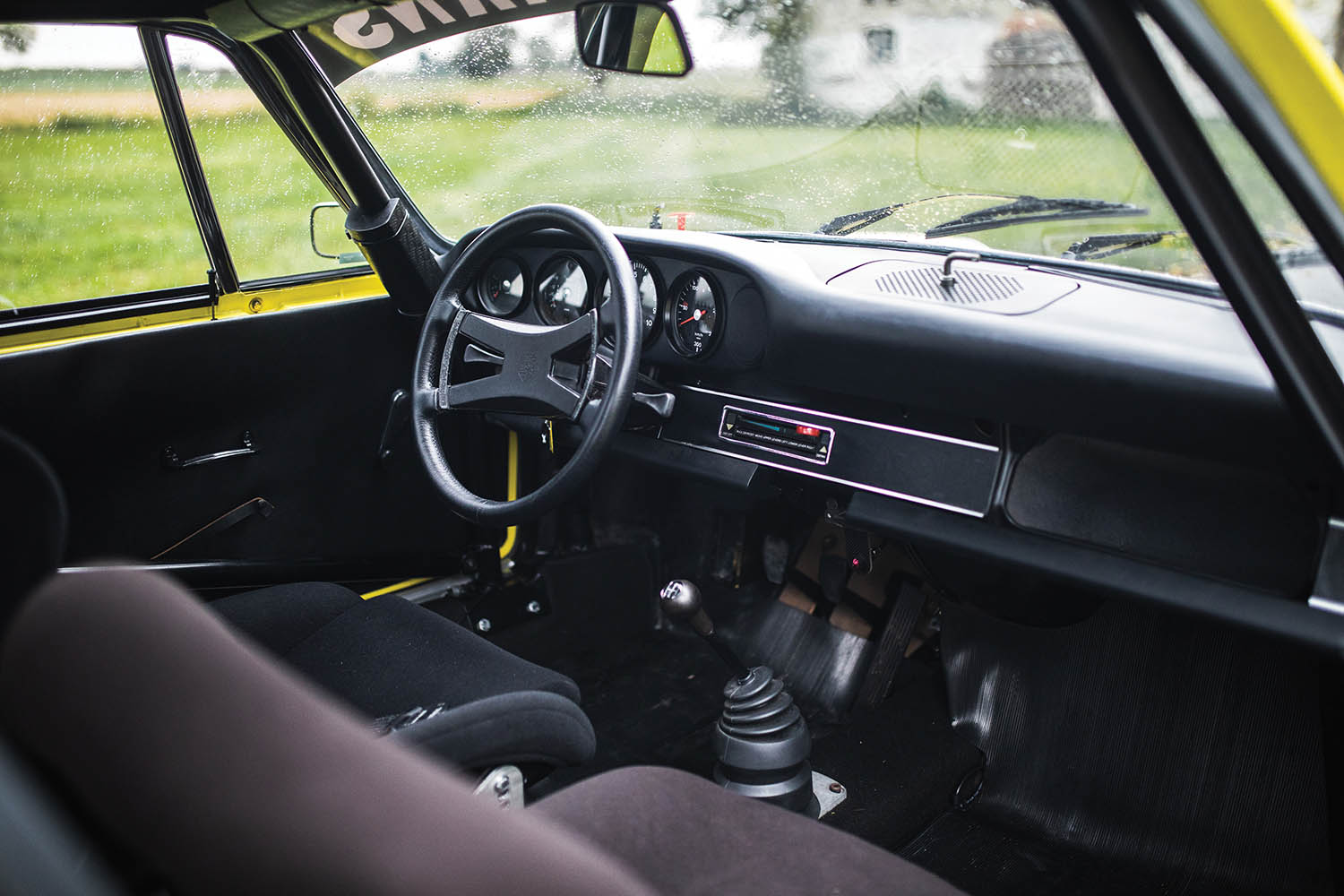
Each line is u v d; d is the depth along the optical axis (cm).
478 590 260
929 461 182
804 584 269
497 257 231
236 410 221
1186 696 205
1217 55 88
